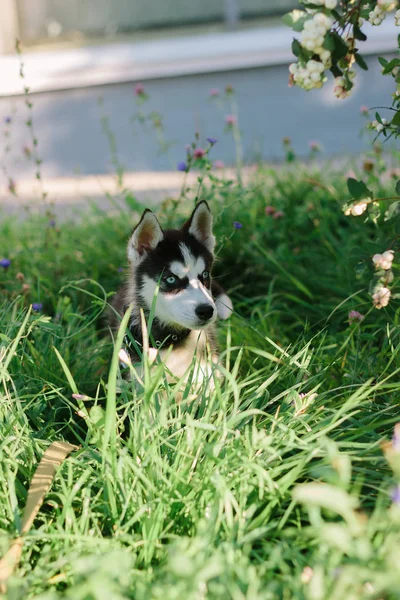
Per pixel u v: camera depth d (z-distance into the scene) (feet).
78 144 13.15
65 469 5.78
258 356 6.84
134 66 12.62
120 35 13.11
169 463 5.75
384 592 4.98
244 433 5.74
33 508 5.49
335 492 4.81
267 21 12.82
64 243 8.96
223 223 8.46
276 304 7.74
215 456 5.46
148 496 5.49
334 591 4.90
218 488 5.34
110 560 5.05
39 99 12.96
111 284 8.15
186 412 5.92
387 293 5.86
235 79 12.58
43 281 8.12
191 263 6.63
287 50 12.28
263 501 5.51
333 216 8.59
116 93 12.82
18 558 5.27
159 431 5.76
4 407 6.02
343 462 5.08
